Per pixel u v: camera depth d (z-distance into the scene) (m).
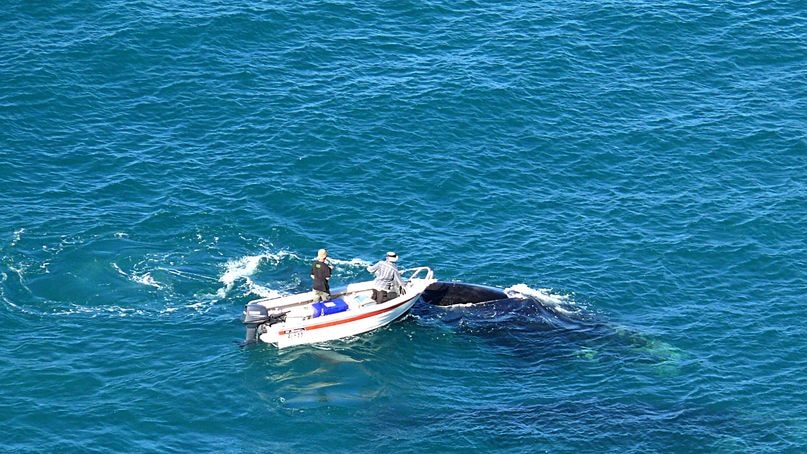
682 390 107.38
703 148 146.62
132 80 153.75
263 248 126.81
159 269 122.00
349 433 100.31
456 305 118.25
